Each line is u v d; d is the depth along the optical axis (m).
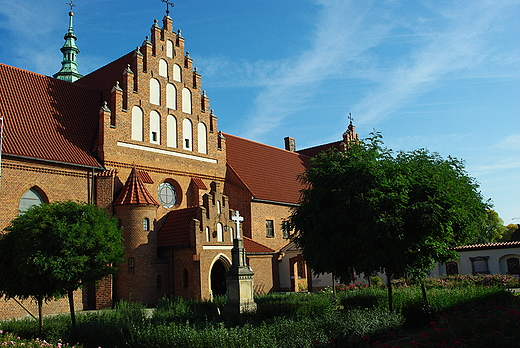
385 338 16.95
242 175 45.84
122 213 32.03
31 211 19.97
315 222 21.47
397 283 35.16
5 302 26.47
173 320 22.16
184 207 38.28
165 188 37.53
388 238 19.53
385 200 19.52
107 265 21.05
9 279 19.12
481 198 23.81
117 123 34.16
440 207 19.38
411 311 20.44
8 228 19.91
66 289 19.73
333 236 20.91
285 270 44.81
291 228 23.84
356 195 19.95
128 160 34.50
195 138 40.31
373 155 21.48
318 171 22.44
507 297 23.53
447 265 44.28
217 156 42.50
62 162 30.20
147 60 37.22
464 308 21.14
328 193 21.34
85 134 34.31
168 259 33.91
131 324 18.38
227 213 36.19
